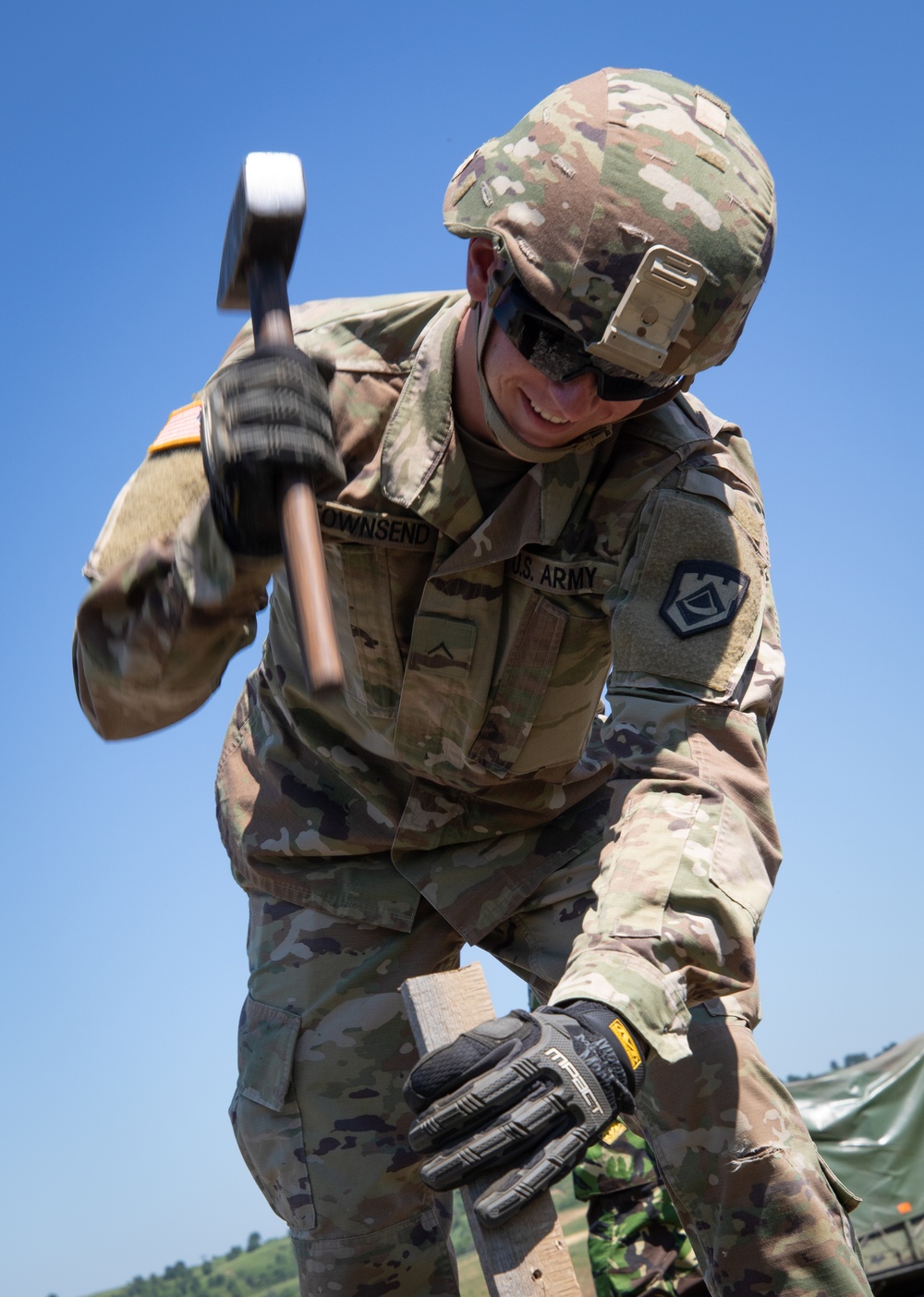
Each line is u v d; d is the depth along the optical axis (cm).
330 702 283
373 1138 275
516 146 225
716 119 228
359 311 256
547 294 213
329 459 172
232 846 304
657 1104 239
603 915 197
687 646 226
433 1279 277
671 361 218
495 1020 179
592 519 245
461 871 279
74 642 230
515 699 257
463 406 244
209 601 196
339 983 282
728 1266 237
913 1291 601
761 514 252
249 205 182
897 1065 705
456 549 250
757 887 208
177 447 226
